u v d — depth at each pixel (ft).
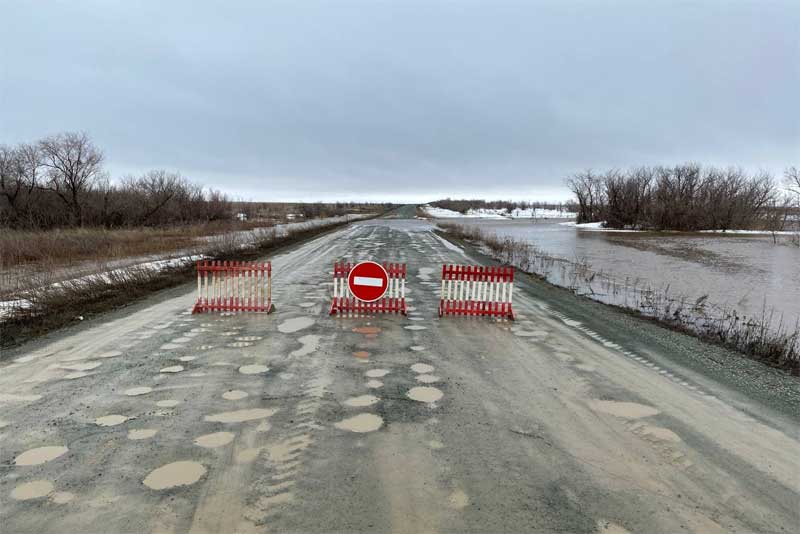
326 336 24.73
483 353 22.35
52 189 97.71
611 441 13.65
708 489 11.28
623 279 51.31
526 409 15.85
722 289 45.60
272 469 11.70
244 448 12.74
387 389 17.39
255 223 134.41
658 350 23.50
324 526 9.57
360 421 14.60
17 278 36.04
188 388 17.08
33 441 12.91
